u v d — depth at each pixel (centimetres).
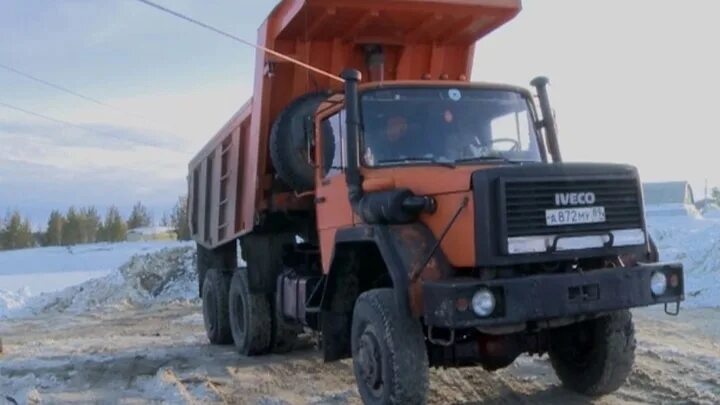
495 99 721
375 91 694
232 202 1065
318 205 760
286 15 859
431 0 834
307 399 743
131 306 2047
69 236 7525
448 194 579
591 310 552
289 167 840
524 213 554
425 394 568
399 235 587
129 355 1088
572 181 570
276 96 915
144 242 5194
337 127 724
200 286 1361
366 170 663
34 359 1082
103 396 803
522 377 768
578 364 682
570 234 565
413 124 690
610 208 584
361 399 689
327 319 709
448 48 941
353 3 823
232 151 1068
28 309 2091
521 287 536
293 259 987
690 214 3822
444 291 527
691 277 1530
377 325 588
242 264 1122
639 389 705
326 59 913
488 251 546
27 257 4331
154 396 793
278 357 1010
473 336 625
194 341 1248
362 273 703
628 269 570
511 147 710
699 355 840
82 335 1448
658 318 1170
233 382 848
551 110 734
